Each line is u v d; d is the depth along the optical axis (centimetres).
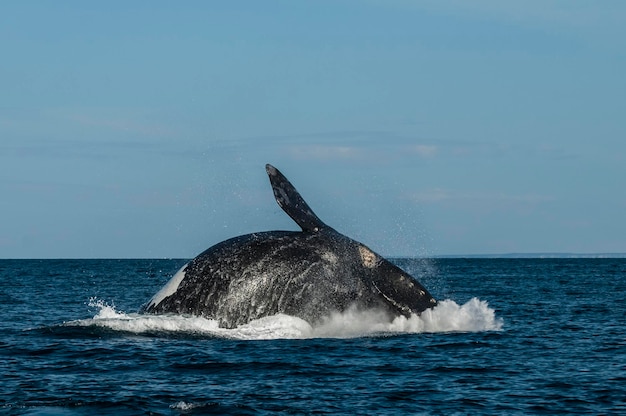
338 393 6456
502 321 11175
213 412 5772
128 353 7738
